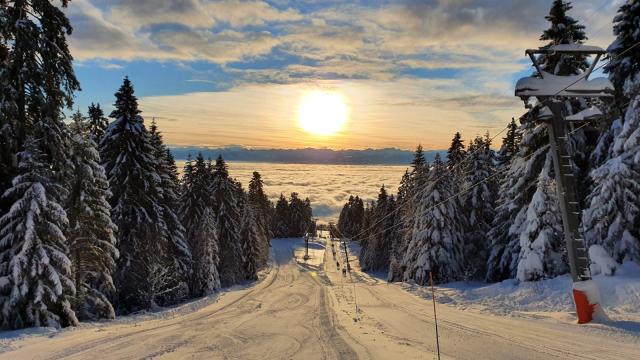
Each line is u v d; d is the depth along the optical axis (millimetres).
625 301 17359
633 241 20031
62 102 19500
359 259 98312
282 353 11477
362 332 14938
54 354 11305
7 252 17203
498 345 11781
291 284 53656
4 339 13812
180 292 37031
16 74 17953
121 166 28938
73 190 22344
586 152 25641
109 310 24047
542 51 15195
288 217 155125
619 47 21375
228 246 52562
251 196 86625
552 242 25000
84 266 23062
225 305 28453
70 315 18328
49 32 18859
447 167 41000
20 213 17453
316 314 21672
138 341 13219
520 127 27781
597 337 12070
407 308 23469
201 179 46875
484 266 39406
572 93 15211
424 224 39000
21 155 17734
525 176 27281
